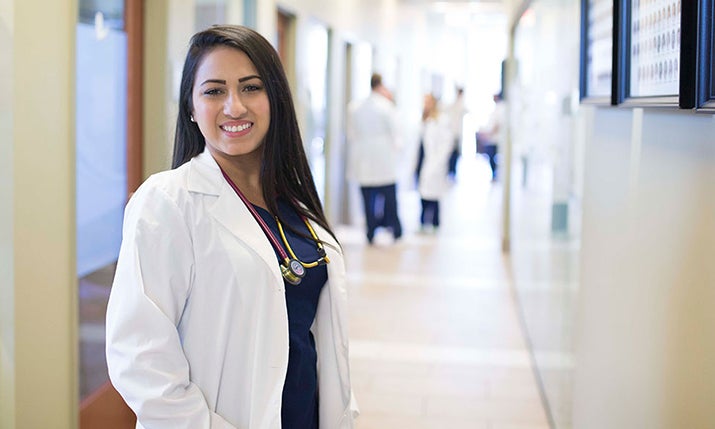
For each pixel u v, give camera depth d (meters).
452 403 4.25
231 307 1.60
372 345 5.33
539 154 4.96
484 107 23.23
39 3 2.71
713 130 1.54
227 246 1.60
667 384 1.81
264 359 1.60
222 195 1.63
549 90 4.48
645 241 2.02
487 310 6.38
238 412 1.62
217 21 5.21
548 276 4.25
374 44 11.85
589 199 2.84
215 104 1.66
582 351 2.93
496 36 22.75
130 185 3.96
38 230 2.75
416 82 16.50
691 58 1.50
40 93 2.74
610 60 2.36
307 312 1.73
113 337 1.53
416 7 15.73
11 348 2.62
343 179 10.24
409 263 8.33
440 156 10.53
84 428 3.28
